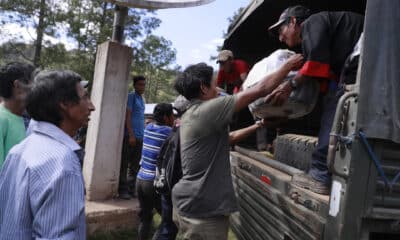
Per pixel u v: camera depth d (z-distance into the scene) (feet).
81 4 46.52
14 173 5.01
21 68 7.86
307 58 8.16
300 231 8.32
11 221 4.77
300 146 10.55
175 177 10.01
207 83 8.53
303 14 9.26
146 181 12.82
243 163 14.10
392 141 6.64
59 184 4.62
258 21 15.28
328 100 8.55
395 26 6.77
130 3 16.71
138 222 16.02
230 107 7.82
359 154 6.43
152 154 12.87
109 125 16.63
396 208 6.71
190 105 8.64
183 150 8.38
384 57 6.66
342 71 8.09
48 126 5.26
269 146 15.37
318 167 8.23
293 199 8.68
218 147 8.17
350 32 8.14
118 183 17.29
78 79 5.57
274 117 10.08
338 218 6.59
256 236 12.11
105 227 15.11
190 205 8.04
